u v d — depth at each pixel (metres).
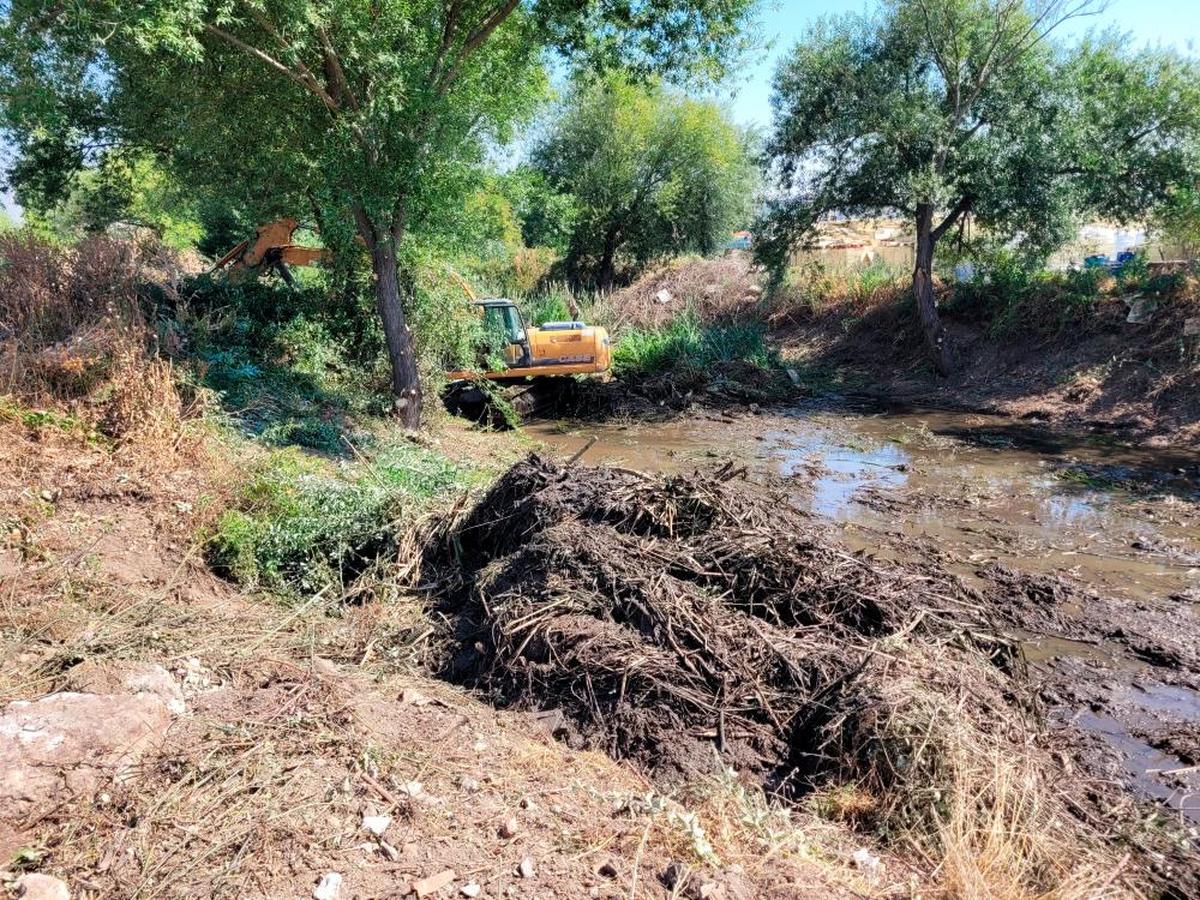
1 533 5.59
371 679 5.00
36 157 14.38
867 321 22.44
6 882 2.84
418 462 9.29
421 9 11.07
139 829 3.18
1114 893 3.53
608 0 11.77
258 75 11.09
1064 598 7.16
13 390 7.11
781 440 14.33
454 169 11.45
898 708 4.33
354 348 13.98
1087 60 17.12
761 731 4.60
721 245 35.06
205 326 10.19
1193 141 15.99
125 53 10.45
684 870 3.19
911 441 13.95
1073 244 19.36
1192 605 7.02
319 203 12.28
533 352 16.30
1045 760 4.47
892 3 17.84
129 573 5.75
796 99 18.91
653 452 13.48
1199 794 4.48
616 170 32.28
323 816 3.34
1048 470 11.79
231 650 5.00
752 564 5.55
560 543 5.75
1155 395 14.50
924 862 3.68
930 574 6.83
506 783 3.80
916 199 17.28
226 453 7.71
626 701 4.69
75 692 3.98
